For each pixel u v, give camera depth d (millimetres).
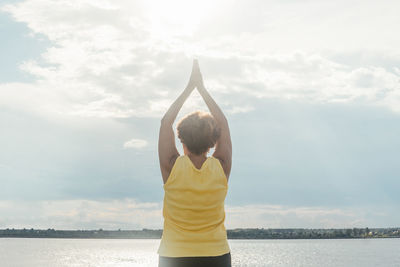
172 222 3012
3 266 103188
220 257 2984
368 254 176875
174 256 2938
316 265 108125
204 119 3004
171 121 3117
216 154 3129
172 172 2955
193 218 2961
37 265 106688
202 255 2932
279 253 192125
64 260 129375
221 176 3004
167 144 3043
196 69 3281
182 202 2953
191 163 2971
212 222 3002
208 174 2969
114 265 112750
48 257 145625
